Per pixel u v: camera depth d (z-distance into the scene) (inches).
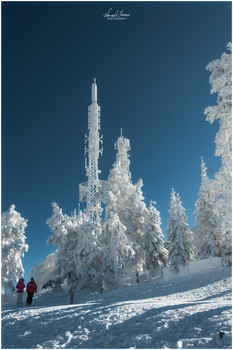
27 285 787.4
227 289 569.9
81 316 435.2
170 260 1224.2
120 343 298.2
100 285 980.6
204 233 1240.2
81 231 1169.4
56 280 1045.8
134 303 508.4
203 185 1282.0
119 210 1403.8
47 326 422.6
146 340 287.9
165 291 783.1
